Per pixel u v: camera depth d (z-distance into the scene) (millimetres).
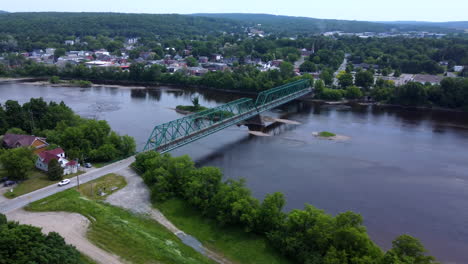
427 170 106562
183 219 69812
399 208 82562
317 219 58031
